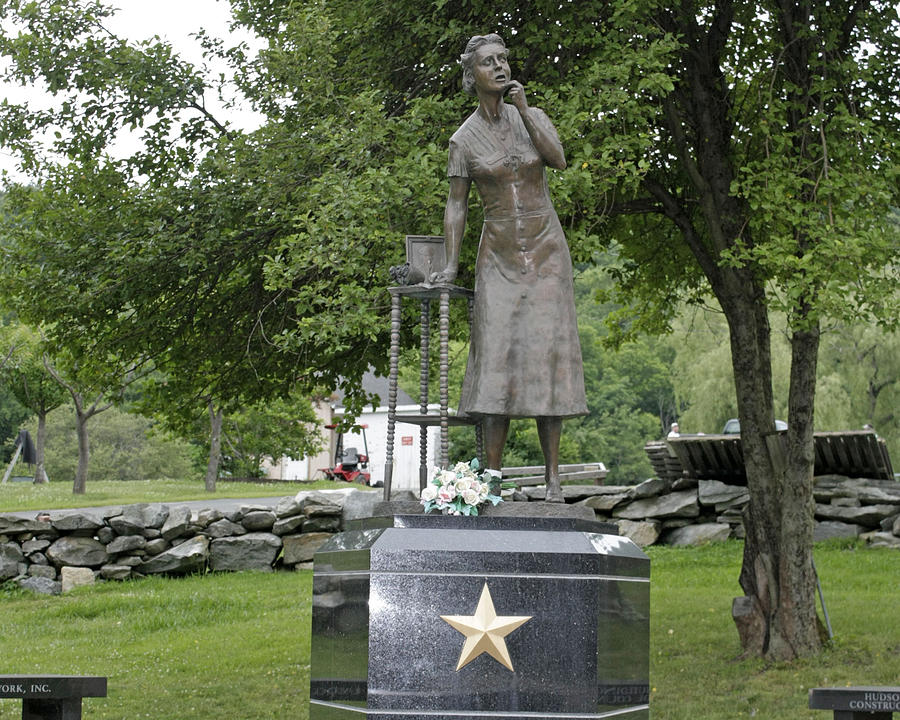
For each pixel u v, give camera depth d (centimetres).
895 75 1143
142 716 905
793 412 1087
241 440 3725
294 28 1085
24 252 1154
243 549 1641
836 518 1658
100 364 1238
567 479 2020
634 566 596
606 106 975
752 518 1107
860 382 3684
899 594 1307
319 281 980
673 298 1393
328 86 1058
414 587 560
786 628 1066
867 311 936
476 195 947
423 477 697
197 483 3350
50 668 1078
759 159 1125
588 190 934
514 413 638
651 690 974
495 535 577
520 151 654
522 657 556
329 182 979
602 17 1056
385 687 554
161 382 1258
